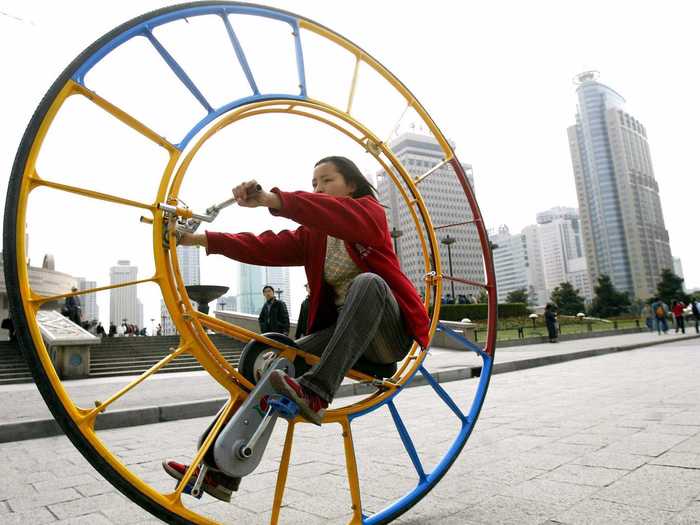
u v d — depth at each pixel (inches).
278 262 72.8
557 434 130.6
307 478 100.7
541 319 1140.5
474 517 74.0
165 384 304.2
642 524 67.3
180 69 58.4
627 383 232.2
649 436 120.3
